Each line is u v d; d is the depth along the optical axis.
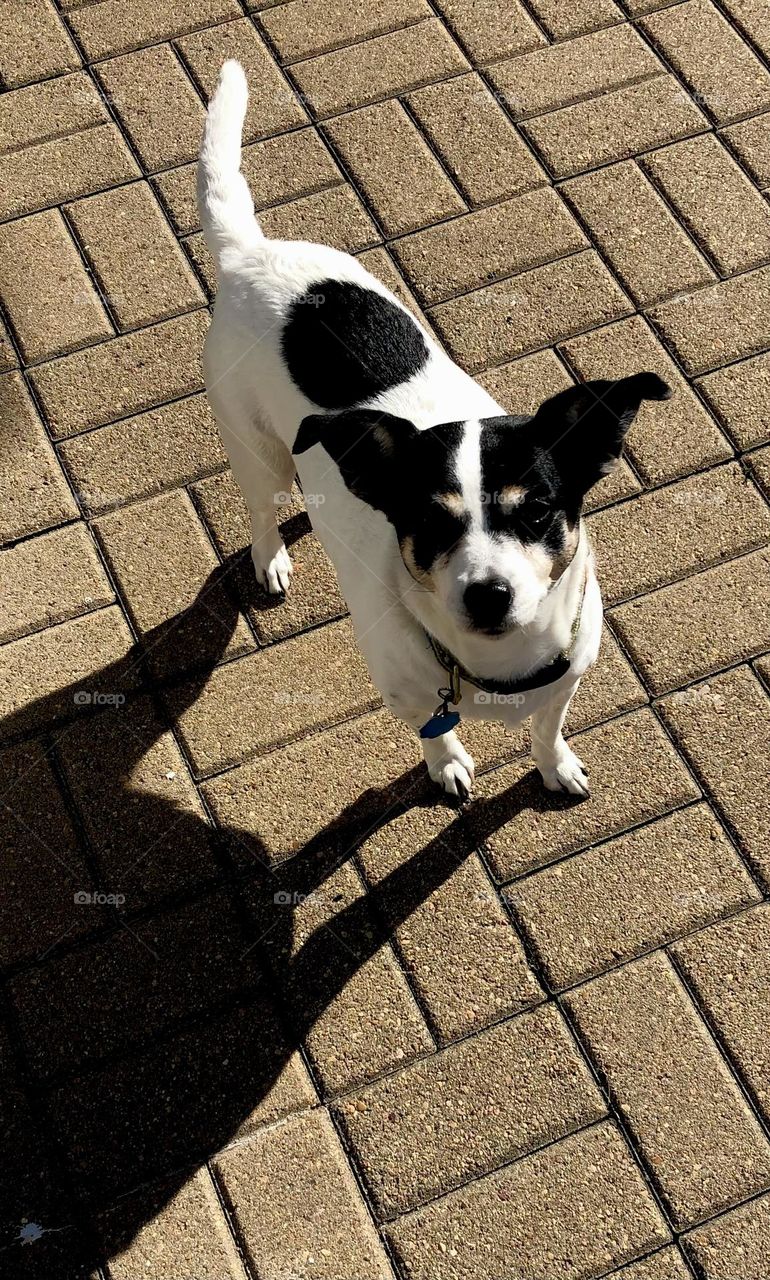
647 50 2.00
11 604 1.74
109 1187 1.48
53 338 1.88
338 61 2.03
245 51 2.05
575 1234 1.43
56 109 2.04
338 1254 1.44
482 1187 1.45
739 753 1.60
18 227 1.96
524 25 2.03
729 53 1.99
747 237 1.86
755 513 1.71
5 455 1.82
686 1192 1.43
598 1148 1.46
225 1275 1.44
